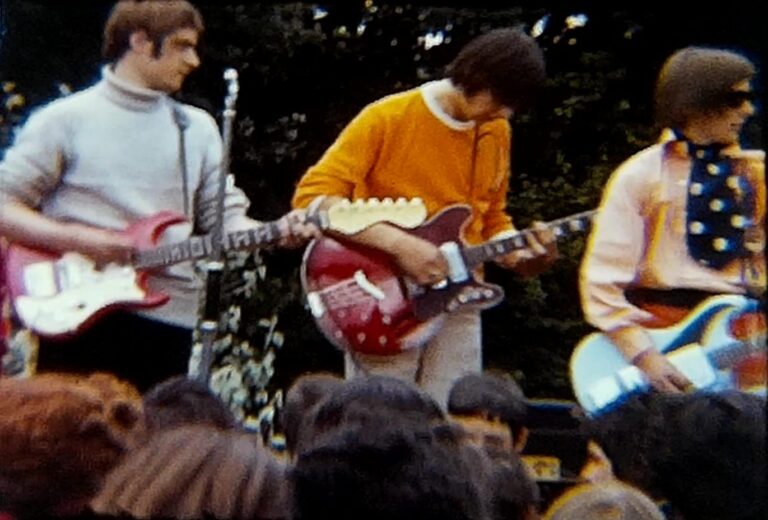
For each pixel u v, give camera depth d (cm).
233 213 746
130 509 364
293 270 745
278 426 714
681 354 753
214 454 370
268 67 749
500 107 754
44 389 403
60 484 389
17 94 736
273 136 752
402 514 415
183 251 740
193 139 746
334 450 418
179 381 712
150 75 743
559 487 685
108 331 728
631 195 763
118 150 739
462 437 525
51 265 733
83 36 741
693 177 768
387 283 745
